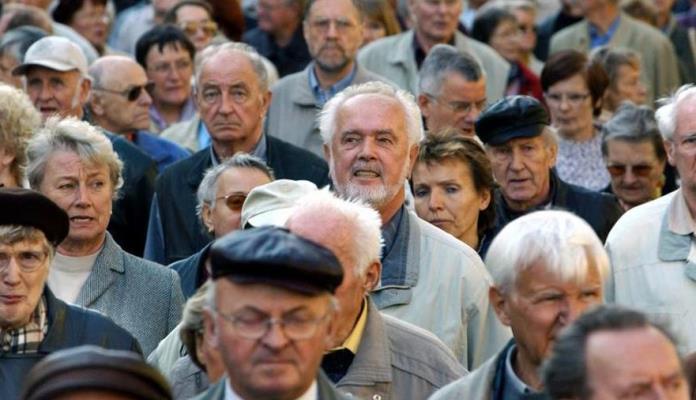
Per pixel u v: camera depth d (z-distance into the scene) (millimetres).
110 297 17125
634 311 11359
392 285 16516
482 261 17031
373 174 17031
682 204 16781
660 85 31125
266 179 18438
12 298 14570
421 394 14555
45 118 23297
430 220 18641
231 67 21438
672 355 11164
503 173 20438
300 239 11648
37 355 14750
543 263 12703
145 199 21906
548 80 24750
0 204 14508
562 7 32656
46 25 27938
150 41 27109
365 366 14430
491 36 29188
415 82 27391
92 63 26406
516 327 12875
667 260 16641
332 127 17328
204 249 17781
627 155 21938
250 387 11477
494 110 20453
